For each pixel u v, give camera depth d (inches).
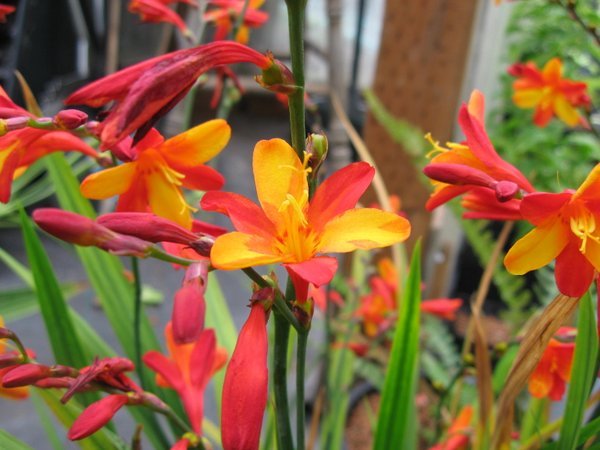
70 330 8.6
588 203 5.4
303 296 5.4
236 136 36.1
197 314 4.4
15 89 26.5
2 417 18.7
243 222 5.1
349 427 18.3
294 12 4.8
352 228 5.0
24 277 10.8
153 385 9.1
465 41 18.6
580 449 7.6
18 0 31.8
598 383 14.6
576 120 13.6
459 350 22.2
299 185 5.3
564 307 5.9
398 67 19.3
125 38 33.3
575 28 20.1
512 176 6.1
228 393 4.5
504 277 13.5
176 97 4.9
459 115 6.1
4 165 6.0
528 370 6.2
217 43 4.9
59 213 4.6
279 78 5.0
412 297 8.1
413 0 18.4
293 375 17.5
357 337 18.7
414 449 9.8
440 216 21.0
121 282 9.9
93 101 5.0
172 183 6.4
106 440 7.1
